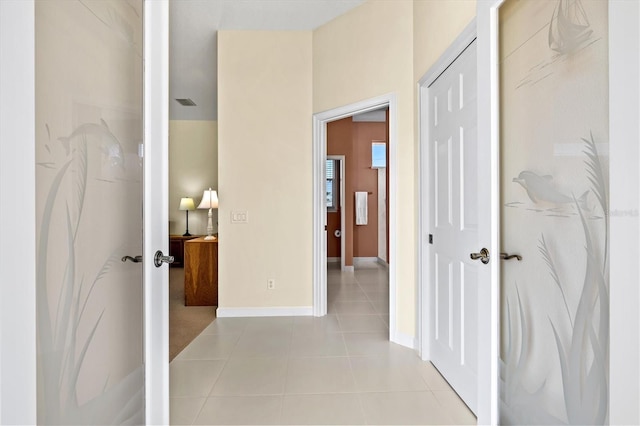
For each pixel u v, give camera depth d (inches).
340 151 239.6
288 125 139.9
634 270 29.8
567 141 41.7
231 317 137.3
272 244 139.7
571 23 40.7
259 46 139.5
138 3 51.8
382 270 240.1
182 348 105.0
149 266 53.0
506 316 55.1
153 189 54.1
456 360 77.8
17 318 30.4
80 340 40.5
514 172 52.8
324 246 139.9
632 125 30.0
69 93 38.6
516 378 52.1
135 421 50.7
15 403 30.3
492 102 53.7
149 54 53.3
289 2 119.7
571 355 41.1
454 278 79.1
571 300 41.1
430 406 72.7
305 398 75.8
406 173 103.7
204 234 271.4
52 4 36.1
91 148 42.3
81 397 40.6
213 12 126.6
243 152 139.5
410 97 102.6
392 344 106.9
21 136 30.8
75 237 39.7
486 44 54.8
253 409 71.6
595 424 37.2
